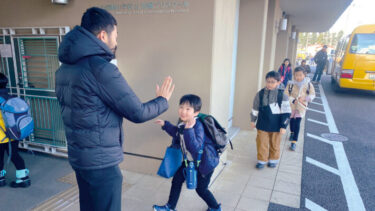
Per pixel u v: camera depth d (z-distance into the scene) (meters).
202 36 3.06
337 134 5.76
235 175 3.81
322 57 14.82
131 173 3.75
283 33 10.73
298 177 3.77
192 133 2.32
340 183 3.61
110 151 1.66
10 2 4.06
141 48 3.39
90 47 1.55
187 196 3.19
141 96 3.52
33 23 3.99
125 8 3.37
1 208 2.94
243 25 5.80
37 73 4.17
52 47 3.95
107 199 1.72
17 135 3.05
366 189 3.46
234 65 5.91
